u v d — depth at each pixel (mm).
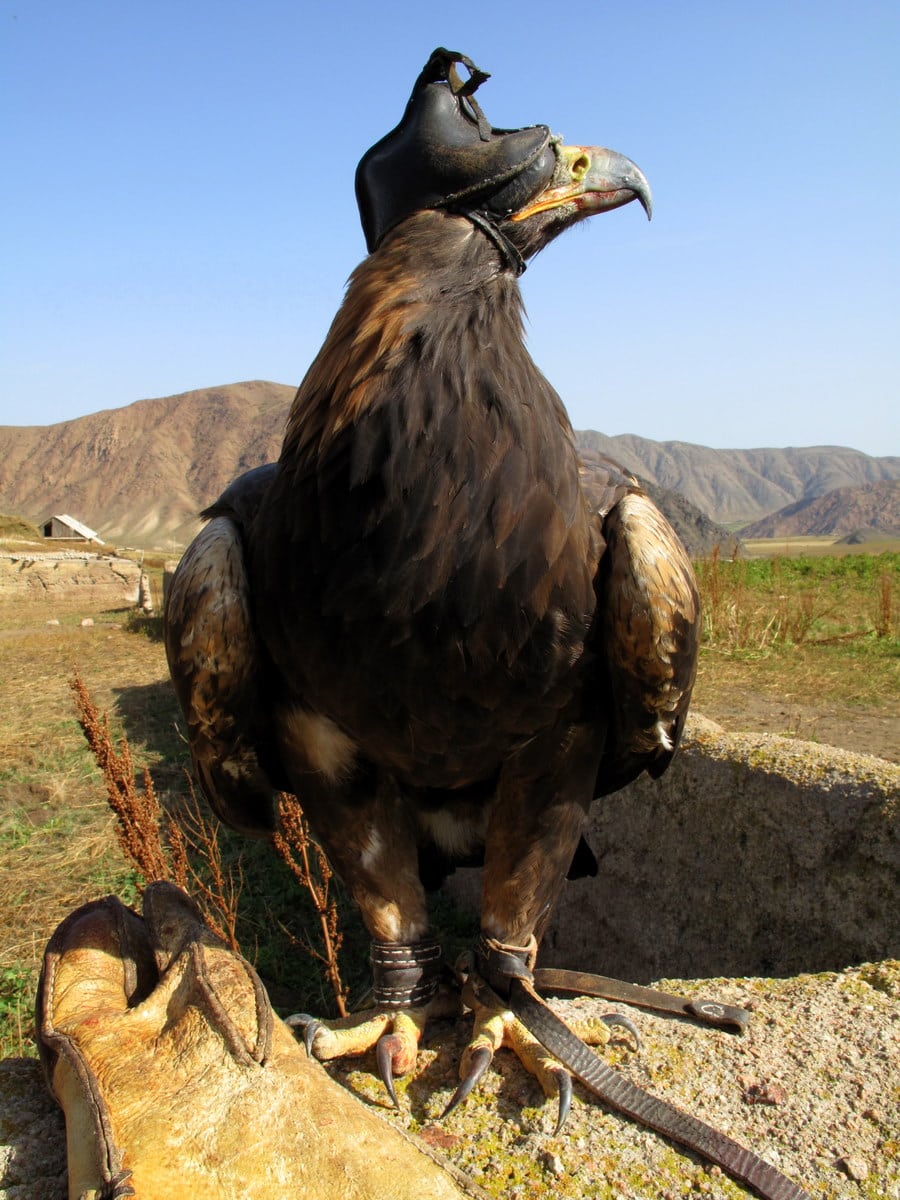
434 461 520
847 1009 643
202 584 594
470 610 523
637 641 573
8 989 1162
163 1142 446
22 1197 476
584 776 609
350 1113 477
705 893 1024
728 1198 481
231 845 1578
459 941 1321
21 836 1664
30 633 4512
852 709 1984
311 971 1234
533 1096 558
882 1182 500
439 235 566
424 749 571
